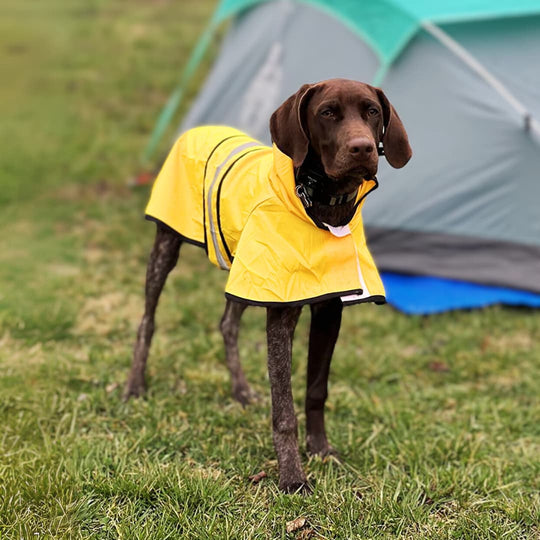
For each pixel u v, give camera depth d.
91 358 2.42
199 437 2.10
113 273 3.04
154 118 5.37
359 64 3.13
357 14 3.10
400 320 2.79
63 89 5.99
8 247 3.24
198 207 2.05
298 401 2.27
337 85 1.77
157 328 2.66
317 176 1.81
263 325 2.72
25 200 3.86
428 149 3.03
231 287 1.83
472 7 2.96
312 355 1.98
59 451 2.00
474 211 3.00
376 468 2.02
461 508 1.90
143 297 2.87
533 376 2.48
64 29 7.81
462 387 2.41
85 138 4.88
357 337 2.68
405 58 3.05
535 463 2.04
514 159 2.94
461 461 2.04
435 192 3.03
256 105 3.50
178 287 2.96
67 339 2.55
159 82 6.18
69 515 1.82
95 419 2.15
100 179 4.19
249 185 1.90
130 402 2.21
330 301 1.92
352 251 1.85
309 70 3.29
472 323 2.78
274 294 1.81
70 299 2.81
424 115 3.04
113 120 5.31
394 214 3.06
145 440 2.06
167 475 1.92
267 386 2.35
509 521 1.86
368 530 1.82
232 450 2.06
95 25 8.00
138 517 1.84
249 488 1.93
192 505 1.86
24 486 1.86
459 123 3.00
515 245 2.98
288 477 1.91
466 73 2.99
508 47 2.99
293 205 1.81
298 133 1.77
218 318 2.74
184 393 2.28
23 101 5.68
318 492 1.91
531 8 2.93
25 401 2.18
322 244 1.82
